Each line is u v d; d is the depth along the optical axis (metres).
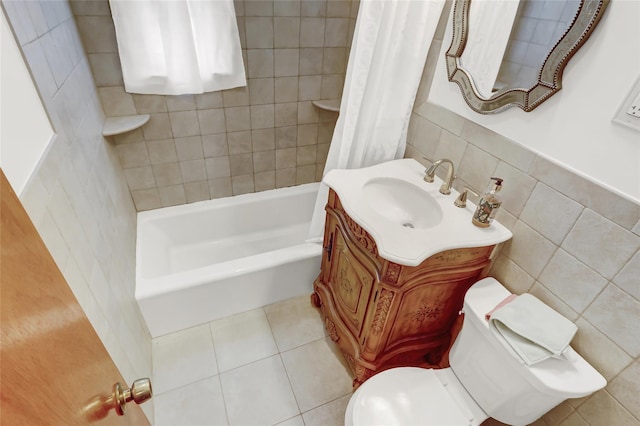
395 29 1.36
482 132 1.31
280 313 1.99
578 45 0.93
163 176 2.09
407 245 1.13
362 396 1.22
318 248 1.96
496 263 1.35
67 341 0.51
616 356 0.98
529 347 1.01
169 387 1.60
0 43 0.77
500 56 1.18
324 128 2.38
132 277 1.64
